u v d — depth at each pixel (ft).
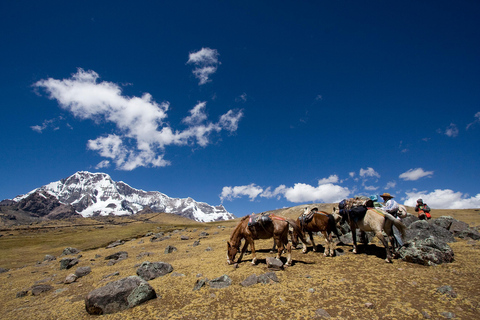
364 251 47.01
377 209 41.98
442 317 24.20
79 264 73.61
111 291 31.94
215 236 108.27
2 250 150.10
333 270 38.34
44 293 46.11
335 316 25.72
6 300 44.37
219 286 35.47
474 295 27.20
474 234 51.39
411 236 47.24
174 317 27.94
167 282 39.96
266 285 34.30
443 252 37.81
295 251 52.21
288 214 285.84
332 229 47.16
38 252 137.59
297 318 25.84
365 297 29.12
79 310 32.94
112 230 242.78
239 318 26.84
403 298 28.22
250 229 44.01
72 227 590.55
